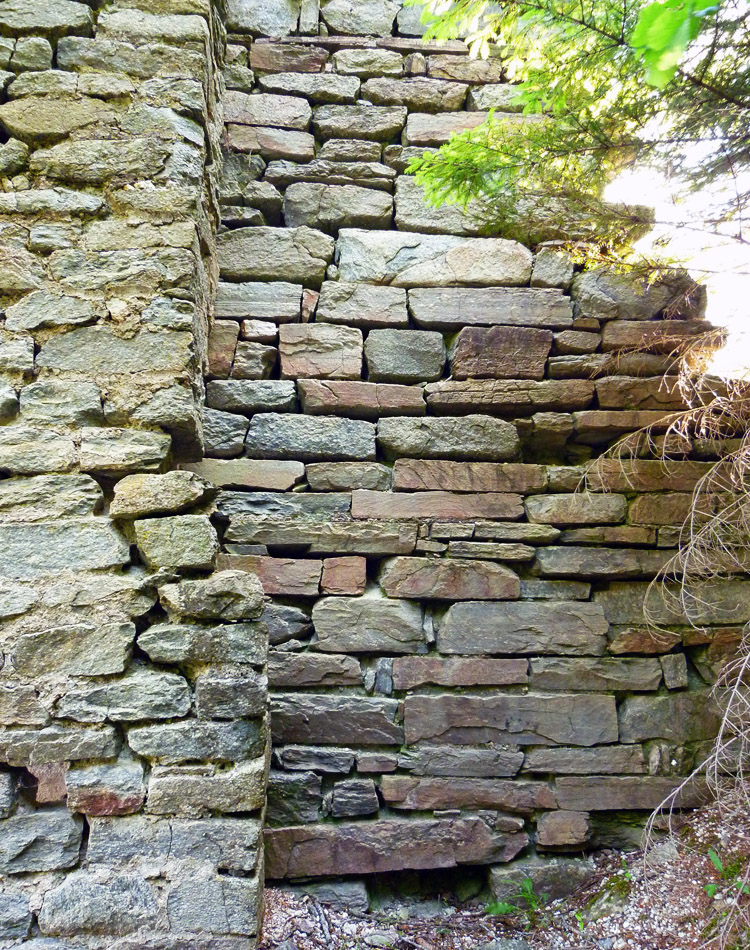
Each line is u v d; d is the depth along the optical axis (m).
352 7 3.60
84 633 1.99
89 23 2.48
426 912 2.58
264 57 3.46
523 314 3.21
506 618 2.86
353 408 3.04
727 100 2.44
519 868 2.63
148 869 1.87
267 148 3.33
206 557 2.10
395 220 3.32
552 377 3.18
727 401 2.85
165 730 1.95
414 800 2.64
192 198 2.37
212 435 2.93
